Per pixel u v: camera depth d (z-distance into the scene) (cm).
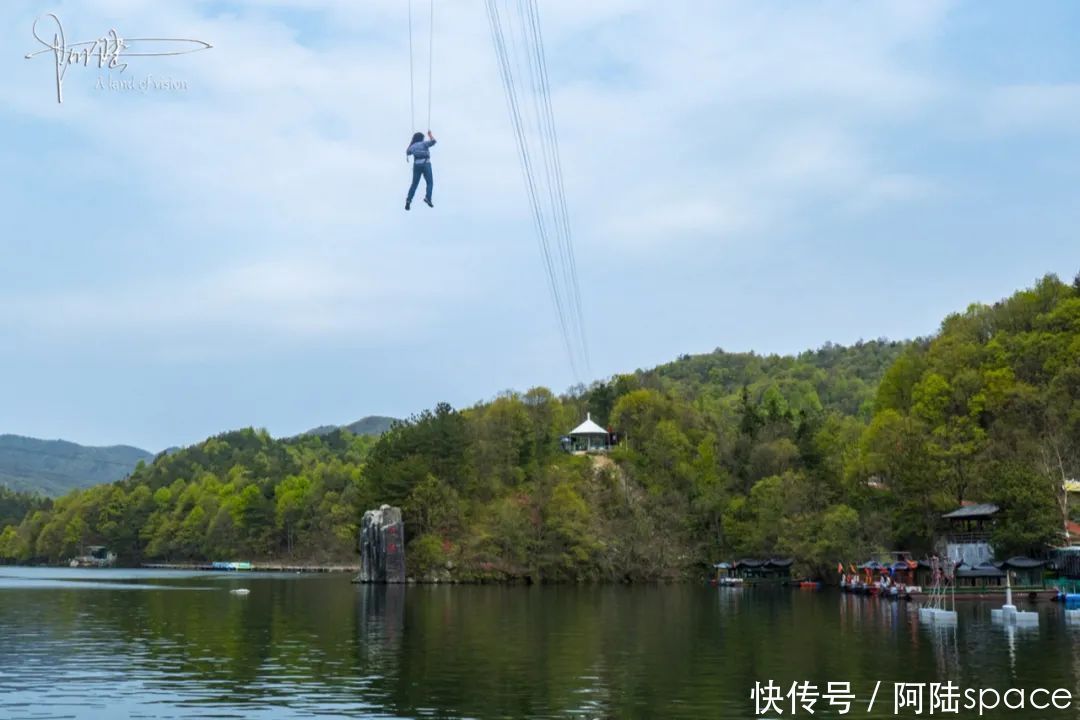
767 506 18800
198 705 5134
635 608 12012
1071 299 18375
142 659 6925
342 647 7631
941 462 16300
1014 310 19762
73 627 9400
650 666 6550
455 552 19075
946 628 9225
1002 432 16988
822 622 9881
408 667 6500
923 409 18325
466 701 5238
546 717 4828
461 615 10844
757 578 18875
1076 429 16388
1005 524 14275
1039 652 7288
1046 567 13850
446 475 19925
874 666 6556
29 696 5400
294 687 5681
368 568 19075
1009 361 18275
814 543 17212
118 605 12706
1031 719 4841
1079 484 15275
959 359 18850
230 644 7862
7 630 9094
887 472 17262
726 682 5884
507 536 19038
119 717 4838
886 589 14412
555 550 19350
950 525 16250
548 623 9762
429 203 5731
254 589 17200
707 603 13025
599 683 5831
